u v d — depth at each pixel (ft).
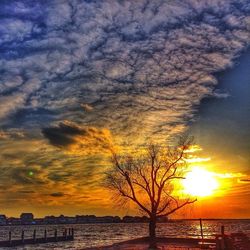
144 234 474.90
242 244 94.48
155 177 124.98
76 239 333.62
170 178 125.18
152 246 115.03
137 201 125.08
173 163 126.62
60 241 292.61
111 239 341.21
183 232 423.23
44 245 255.50
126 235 440.86
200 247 109.29
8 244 237.25
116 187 128.98
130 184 126.21
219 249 91.09
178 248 111.24
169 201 124.36
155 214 121.49
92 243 280.92
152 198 123.24
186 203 124.06
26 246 246.06
